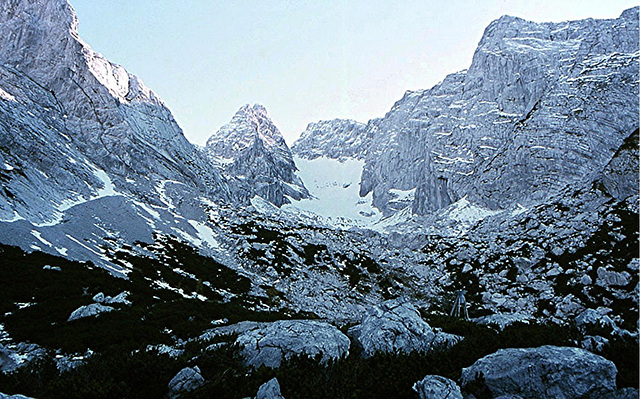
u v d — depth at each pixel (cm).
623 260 7462
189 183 13325
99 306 3250
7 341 2569
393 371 1504
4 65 11256
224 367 1689
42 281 3794
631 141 11550
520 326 2323
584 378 1332
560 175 13438
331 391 1411
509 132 16575
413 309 2270
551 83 16800
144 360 1670
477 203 15138
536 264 8531
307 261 8888
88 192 8831
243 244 9181
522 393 1342
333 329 2000
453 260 10194
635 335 1716
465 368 1505
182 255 7400
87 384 1481
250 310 4775
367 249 11338
